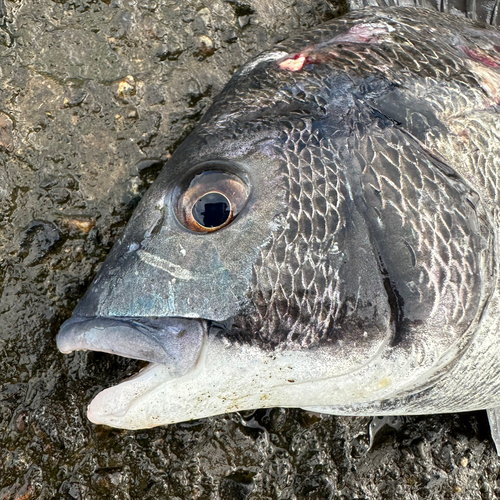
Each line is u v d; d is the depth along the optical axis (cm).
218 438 46
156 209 40
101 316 40
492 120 41
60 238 45
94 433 45
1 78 45
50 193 45
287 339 40
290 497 47
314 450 47
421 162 40
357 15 44
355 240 40
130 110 46
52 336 45
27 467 44
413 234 40
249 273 39
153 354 39
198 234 39
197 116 47
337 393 41
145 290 40
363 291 40
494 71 42
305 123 40
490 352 42
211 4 47
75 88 45
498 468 50
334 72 41
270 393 41
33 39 45
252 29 48
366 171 40
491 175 41
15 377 44
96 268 45
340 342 40
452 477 49
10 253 44
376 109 40
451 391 43
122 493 45
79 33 46
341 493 48
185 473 46
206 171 40
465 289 40
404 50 42
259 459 46
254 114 40
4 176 45
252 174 40
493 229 41
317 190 40
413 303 40
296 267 39
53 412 44
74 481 45
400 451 49
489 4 49
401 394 43
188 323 40
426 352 41
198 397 40
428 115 41
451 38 43
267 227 39
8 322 44
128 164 46
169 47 46
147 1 46
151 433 45
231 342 40
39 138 45
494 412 49
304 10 48
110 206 45
